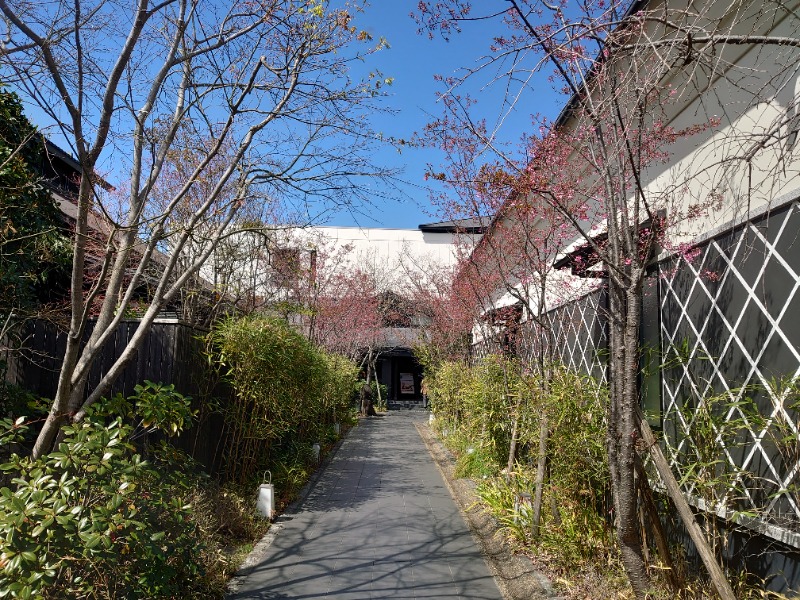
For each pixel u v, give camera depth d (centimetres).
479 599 430
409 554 535
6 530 260
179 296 856
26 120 580
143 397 393
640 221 471
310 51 493
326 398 1191
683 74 393
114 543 302
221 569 466
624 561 326
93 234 721
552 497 509
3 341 538
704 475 351
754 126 347
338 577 473
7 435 367
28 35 354
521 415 599
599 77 358
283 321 797
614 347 344
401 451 1223
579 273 551
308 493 803
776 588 330
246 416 711
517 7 334
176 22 448
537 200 468
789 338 327
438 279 1268
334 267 1672
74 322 379
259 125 484
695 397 415
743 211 372
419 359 1720
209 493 576
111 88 384
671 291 463
